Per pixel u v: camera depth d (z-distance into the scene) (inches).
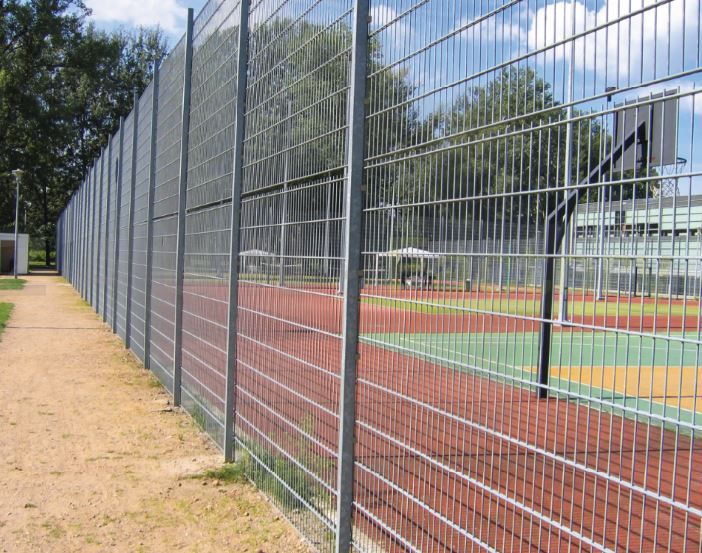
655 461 187.9
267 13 175.6
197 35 254.7
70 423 245.0
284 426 157.5
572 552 127.6
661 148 71.9
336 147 133.3
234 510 164.2
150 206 345.7
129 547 143.5
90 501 169.3
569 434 170.4
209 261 224.4
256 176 179.3
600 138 77.4
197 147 246.5
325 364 136.5
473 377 100.6
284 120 160.7
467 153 96.2
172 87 296.4
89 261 830.5
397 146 114.1
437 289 103.0
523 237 87.1
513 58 88.8
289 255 154.5
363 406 126.3
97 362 383.6
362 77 124.8
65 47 1769.2
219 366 211.0
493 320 93.0
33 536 147.9
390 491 122.3
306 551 141.9
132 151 430.6
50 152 1863.9
